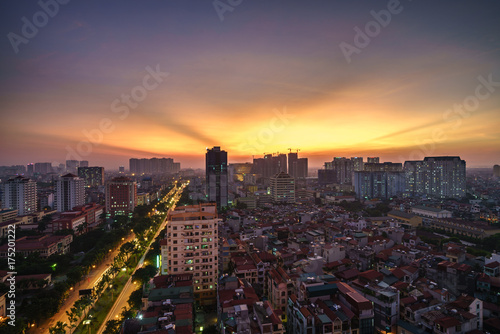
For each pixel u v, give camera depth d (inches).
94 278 6063.0
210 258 4628.4
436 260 4990.2
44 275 5575.8
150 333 2481.5
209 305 4483.3
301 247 6131.9
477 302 3253.0
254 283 4468.5
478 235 7593.5
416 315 3179.1
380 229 7298.2
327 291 3454.7
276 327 2812.5
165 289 3516.2
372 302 3415.4
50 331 3631.9
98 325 4205.2
